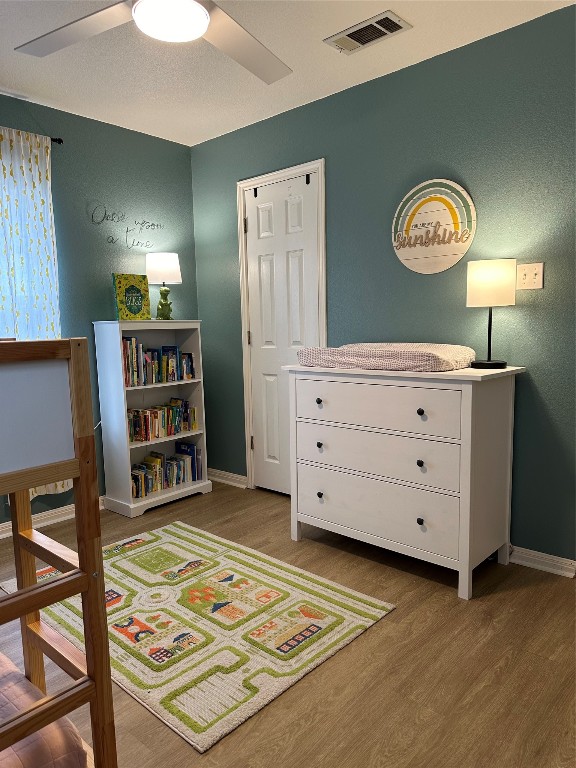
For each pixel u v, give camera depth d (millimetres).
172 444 3996
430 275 2844
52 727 1159
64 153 3318
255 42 1877
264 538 2984
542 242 2457
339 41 2520
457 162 2686
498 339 2617
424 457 2348
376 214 3029
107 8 1688
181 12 1692
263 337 3717
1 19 2244
